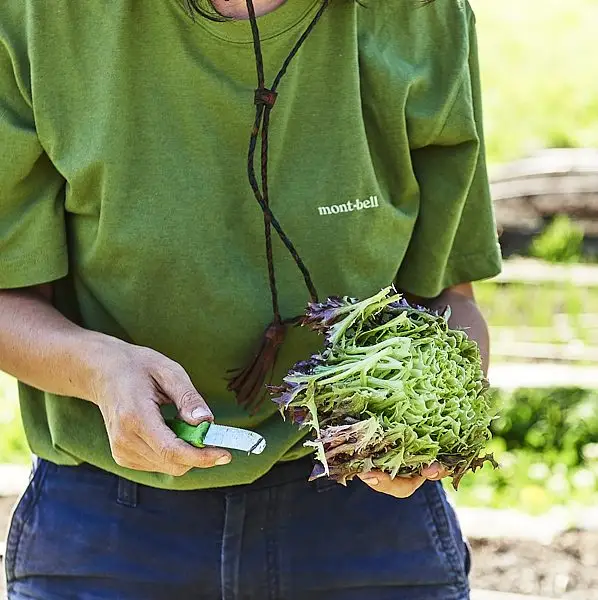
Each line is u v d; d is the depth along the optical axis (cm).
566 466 492
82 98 203
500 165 746
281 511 222
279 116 207
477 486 468
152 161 204
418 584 229
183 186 205
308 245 212
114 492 222
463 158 225
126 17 200
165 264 206
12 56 202
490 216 235
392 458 181
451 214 226
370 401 180
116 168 202
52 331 207
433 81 221
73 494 224
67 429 218
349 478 183
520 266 663
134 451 189
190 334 210
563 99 961
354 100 210
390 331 190
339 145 211
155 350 209
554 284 639
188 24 201
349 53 209
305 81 209
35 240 209
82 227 211
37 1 201
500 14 1188
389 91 214
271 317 210
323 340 214
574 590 400
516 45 1093
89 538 222
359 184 211
